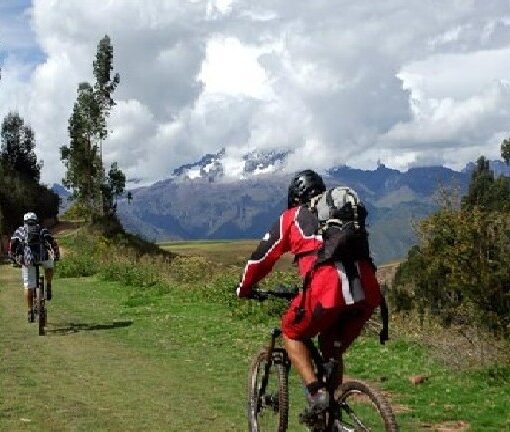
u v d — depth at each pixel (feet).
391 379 35.53
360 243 16.94
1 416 26.43
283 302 57.31
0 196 303.48
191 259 102.32
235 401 30.14
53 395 30.55
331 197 17.49
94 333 51.16
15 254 50.88
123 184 280.10
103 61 274.98
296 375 35.58
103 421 25.95
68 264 113.91
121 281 93.66
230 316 59.26
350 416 16.37
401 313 50.01
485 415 28.32
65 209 365.81
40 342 46.85
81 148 277.03
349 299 16.66
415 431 26.48
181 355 42.52
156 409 28.27
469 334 39.70
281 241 17.71
